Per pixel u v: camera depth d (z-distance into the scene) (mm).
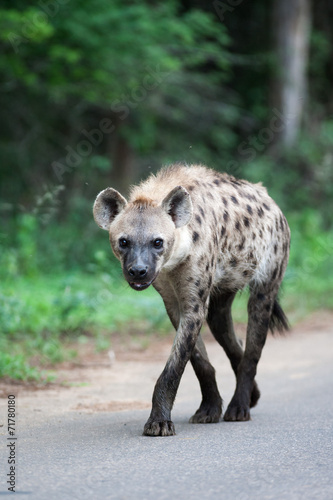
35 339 12258
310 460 5781
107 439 6711
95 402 8797
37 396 9070
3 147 23484
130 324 14719
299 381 10188
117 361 11781
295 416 7809
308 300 18438
